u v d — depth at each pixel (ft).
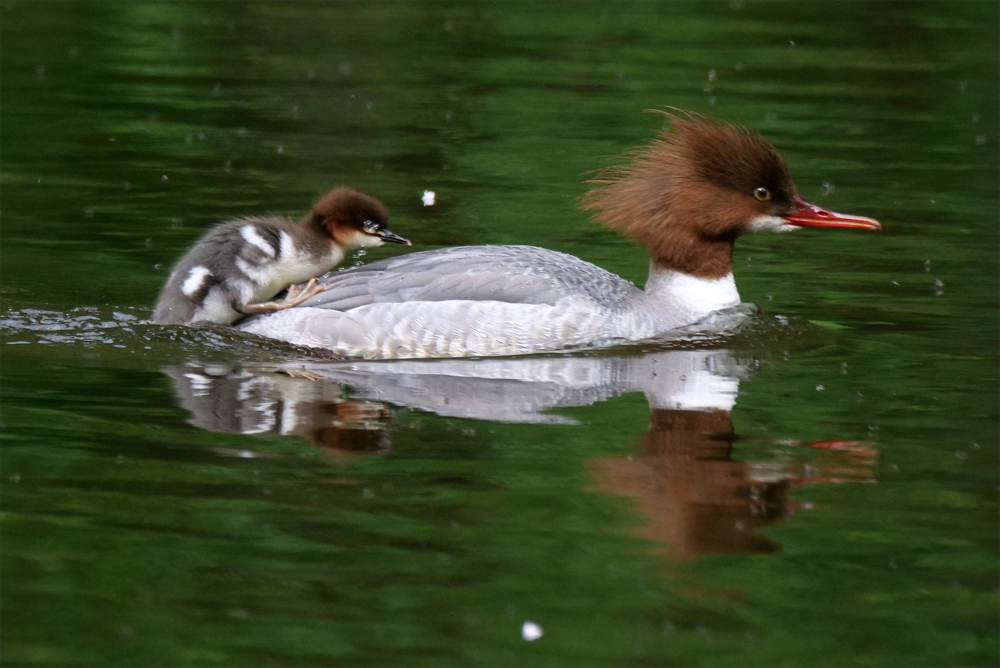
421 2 98.12
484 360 41.52
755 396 38.52
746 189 44.86
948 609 27.12
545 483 32.17
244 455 33.42
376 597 27.12
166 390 37.99
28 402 36.68
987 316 46.65
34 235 53.31
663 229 45.42
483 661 25.07
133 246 52.42
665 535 29.89
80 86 76.48
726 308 45.96
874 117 73.15
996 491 32.09
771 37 89.97
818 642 25.76
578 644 25.64
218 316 43.21
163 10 94.79
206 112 72.59
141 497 30.96
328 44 88.43
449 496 31.42
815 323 45.88
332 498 31.14
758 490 32.04
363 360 41.52
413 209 58.08
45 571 27.81
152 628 25.86
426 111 73.67
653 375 40.37
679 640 25.88
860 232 57.11
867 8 98.17
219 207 57.41
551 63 83.82
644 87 78.23
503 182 62.28
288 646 25.43
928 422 36.50
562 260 45.24
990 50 86.28
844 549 29.43
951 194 61.21
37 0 94.53
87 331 42.75
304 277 45.21
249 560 28.43
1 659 24.86
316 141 68.13
